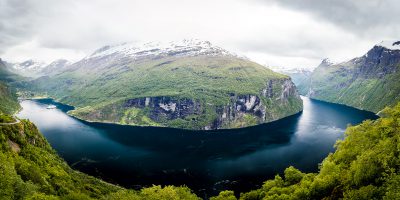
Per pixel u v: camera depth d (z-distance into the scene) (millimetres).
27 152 148125
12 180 89312
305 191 106312
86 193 141500
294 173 138625
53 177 137750
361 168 85188
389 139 87250
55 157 191750
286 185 134125
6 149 130625
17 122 168125
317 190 102875
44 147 187625
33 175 117250
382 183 78625
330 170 109875
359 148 110312
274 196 114125
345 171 102500
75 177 168625
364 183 83812
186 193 134375
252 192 137875
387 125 103875
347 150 115125
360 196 77875
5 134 147500
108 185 190625
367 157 86062
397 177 70625
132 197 115375
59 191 120938
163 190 121375
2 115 172250
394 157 80125
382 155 82750
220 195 137500
